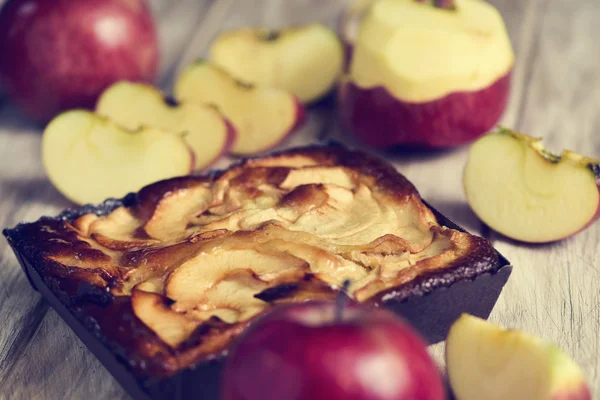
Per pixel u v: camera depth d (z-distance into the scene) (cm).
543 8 81
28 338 55
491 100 64
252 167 57
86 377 53
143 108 66
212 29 80
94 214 56
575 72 74
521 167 59
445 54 63
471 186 60
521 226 59
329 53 72
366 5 76
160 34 79
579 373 48
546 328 55
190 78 69
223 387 45
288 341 43
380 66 64
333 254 52
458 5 66
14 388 52
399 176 56
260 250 52
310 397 43
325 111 72
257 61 72
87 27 67
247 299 50
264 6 82
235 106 68
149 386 47
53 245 53
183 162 63
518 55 76
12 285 58
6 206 64
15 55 67
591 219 58
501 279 52
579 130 69
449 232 53
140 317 49
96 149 63
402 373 43
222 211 55
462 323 50
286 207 55
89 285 51
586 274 58
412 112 64
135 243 54
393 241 53
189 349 48
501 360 49
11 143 69
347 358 43
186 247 53
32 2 67
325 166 57
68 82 68
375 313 45
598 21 80
